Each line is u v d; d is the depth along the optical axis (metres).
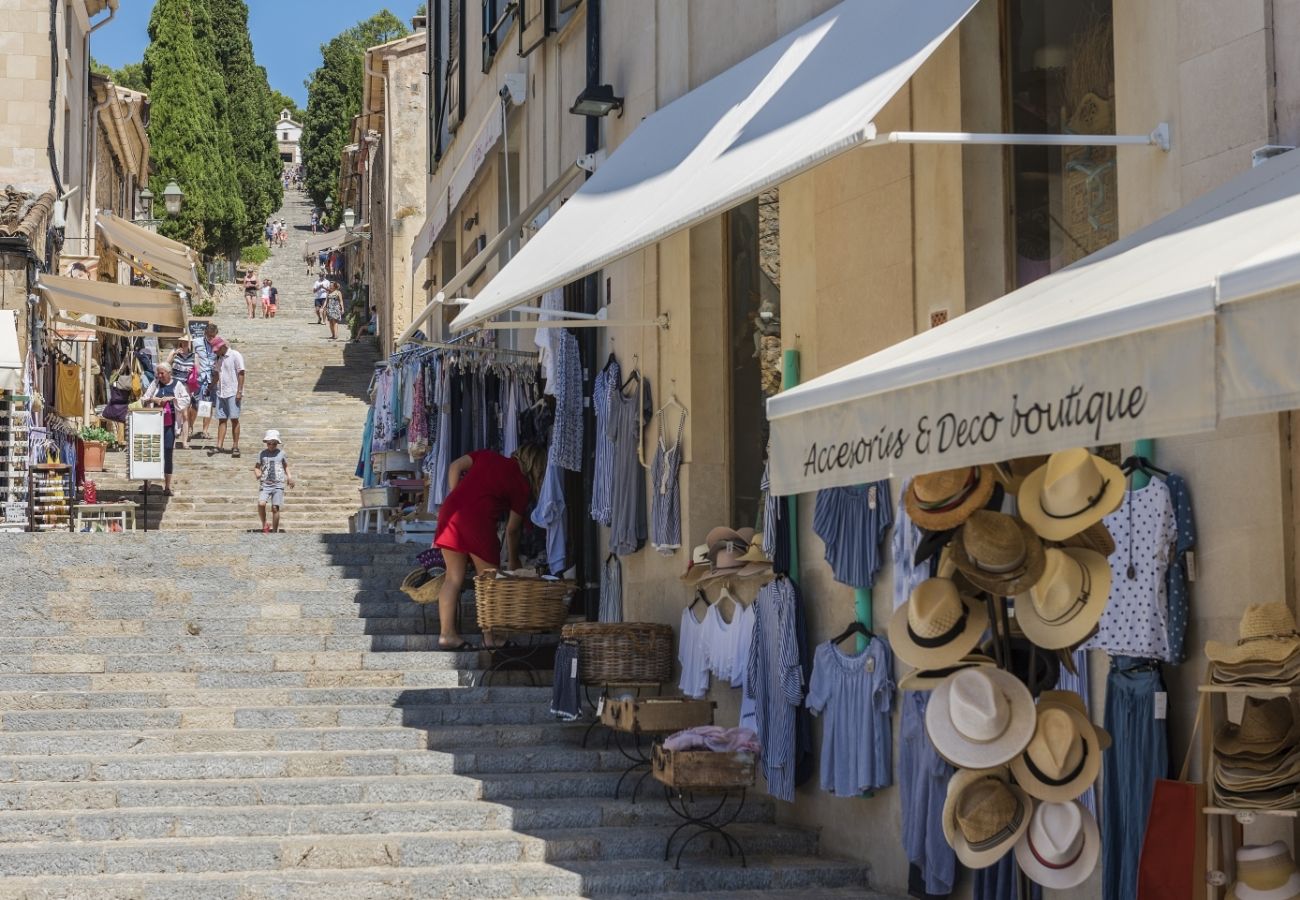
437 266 22.05
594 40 12.16
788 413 5.50
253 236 58.34
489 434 13.16
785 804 8.84
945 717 5.28
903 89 7.80
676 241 10.35
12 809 8.24
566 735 9.84
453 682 10.62
